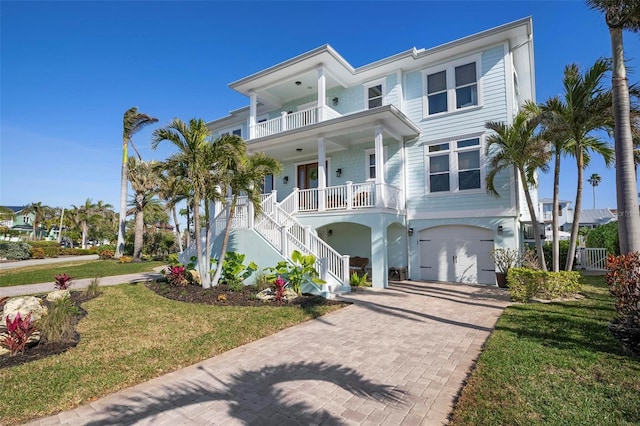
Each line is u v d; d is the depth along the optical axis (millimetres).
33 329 5555
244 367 4742
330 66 14922
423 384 4145
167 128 10258
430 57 13992
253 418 3367
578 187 9797
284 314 7801
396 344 5734
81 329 6719
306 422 3285
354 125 13242
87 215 51094
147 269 19859
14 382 4234
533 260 11078
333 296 10141
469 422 3162
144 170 27625
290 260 11523
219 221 14406
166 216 34562
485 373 4250
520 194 12961
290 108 18750
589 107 9008
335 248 16344
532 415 3236
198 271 12586
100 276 16250
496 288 11648
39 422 3324
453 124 13641
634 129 8406
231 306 8789
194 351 5387
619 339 5285
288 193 18375
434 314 7914
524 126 10414
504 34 12359
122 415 3451
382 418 3355
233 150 10555
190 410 3543
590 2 7000
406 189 14562
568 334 5824
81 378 4363
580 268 16734
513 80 13195
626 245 6586
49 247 35594
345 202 13984
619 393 3646
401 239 14492
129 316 7812
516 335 5859
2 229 43875
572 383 3916
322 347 5598
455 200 13438
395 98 14930
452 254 13500
